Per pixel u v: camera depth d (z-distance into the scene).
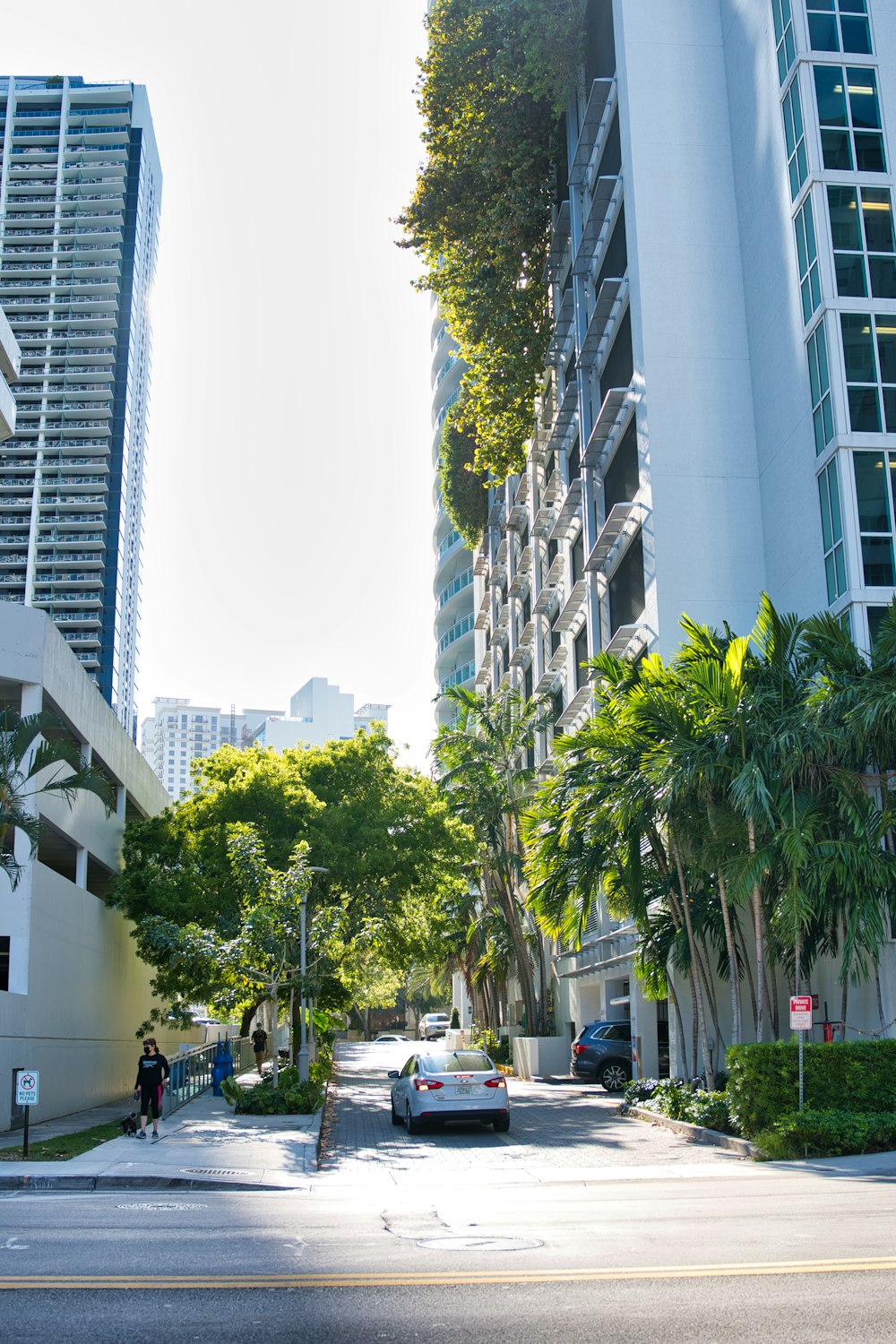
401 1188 14.37
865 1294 6.96
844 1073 17.69
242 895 33.53
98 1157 17.08
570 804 23.03
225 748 39.31
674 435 28.70
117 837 41.19
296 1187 14.45
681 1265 7.98
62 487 145.12
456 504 67.00
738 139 30.11
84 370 150.25
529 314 39.44
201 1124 22.95
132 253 154.88
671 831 21.11
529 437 42.09
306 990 29.20
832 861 18.45
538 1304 6.84
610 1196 12.95
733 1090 18.66
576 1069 33.09
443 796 43.75
